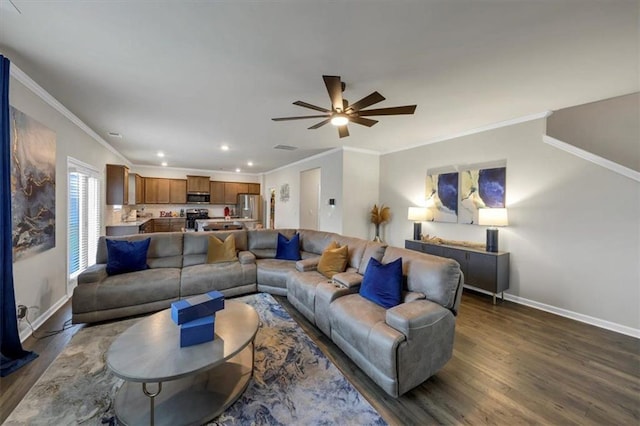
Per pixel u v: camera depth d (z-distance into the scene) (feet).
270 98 9.07
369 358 5.80
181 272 10.21
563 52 6.27
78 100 9.23
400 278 7.16
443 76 7.45
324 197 18.58
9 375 5.91
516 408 5.21
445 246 12.63
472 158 12.66
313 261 10.77
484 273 11.05
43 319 8.40
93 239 13.71
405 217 16.37
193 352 4.90
